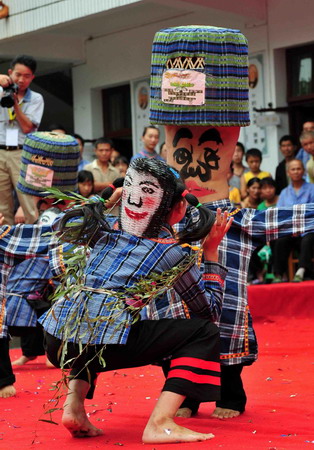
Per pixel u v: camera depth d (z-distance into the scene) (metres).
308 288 15.20
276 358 11.17
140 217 6.54
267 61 20.78
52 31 23.78
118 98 24.73
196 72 7.71
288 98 20.78
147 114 23.44
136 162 6.57
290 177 16.89
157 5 21.88
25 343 11.70
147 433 6.35
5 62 25.73
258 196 17.98
